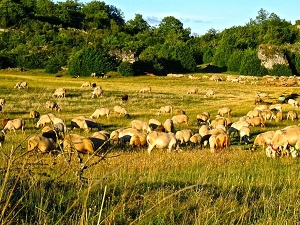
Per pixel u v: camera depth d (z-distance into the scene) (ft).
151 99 189.16
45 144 52.26
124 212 23.76
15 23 510.58
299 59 422.82
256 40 497.05
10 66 379.96
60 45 439.22
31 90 207.62
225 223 23.26
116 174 34.83
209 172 42.73
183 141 74.64
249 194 30.78
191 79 332.60
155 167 44.06
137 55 377.30
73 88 224.94
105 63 354.33
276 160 55.52
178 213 24.73
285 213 25.36
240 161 53.26
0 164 34.04
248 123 96.84
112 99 186.29
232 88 264.93
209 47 502.38
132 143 69.21
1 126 107.86
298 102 157.28
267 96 185.06
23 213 22.49
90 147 54.24
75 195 26.27
